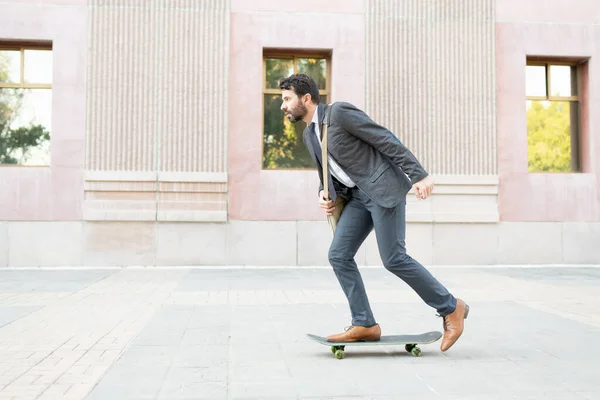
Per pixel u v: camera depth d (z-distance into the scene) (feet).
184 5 30.71
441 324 14.02
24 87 30.25
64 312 15.79
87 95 29.94
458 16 32.45
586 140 33.37
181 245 30.12
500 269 30.09
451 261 31.73
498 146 32.48
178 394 8.14
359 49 31.73
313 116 10.72
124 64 30.22
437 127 31.99
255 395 8.11
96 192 29.71
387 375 9.24
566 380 8.91
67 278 24.84
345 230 10.84
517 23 32.94
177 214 29.94
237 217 30.60
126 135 30.04
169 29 30.58
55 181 29.55
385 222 10.36
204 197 30.30
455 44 32.35
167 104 30.37
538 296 19.40
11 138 30.09
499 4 32.89
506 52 32.78
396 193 10.23
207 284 22.75
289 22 31.35
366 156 10.33
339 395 8.11
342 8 31.71
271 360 10.28
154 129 30.22
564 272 28.48
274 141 31.76
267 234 30.63
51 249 29.40
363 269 29.73
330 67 32.27
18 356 10.56
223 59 30.83
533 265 32.14
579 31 33.27
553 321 14.40
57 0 29.99
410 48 32.01
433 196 31.71
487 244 31.99
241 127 30.89
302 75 10.73
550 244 32.35
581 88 33.78
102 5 30.22
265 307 16.76
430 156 31.86
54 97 29.78
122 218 29.63
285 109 10.79
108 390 8.34
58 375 9.21
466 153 32.09
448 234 31.78
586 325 13.84
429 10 32.22
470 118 32.19
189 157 30.32
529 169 33.30
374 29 31.78
